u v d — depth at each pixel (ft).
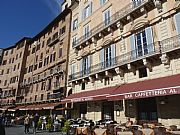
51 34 137.39
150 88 41.39
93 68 74.43
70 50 102.99
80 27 96.17
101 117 66.23
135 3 61.11
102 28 72.18
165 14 50.80
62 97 95.14
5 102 173.06
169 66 46.24
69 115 88.38
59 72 105.91
